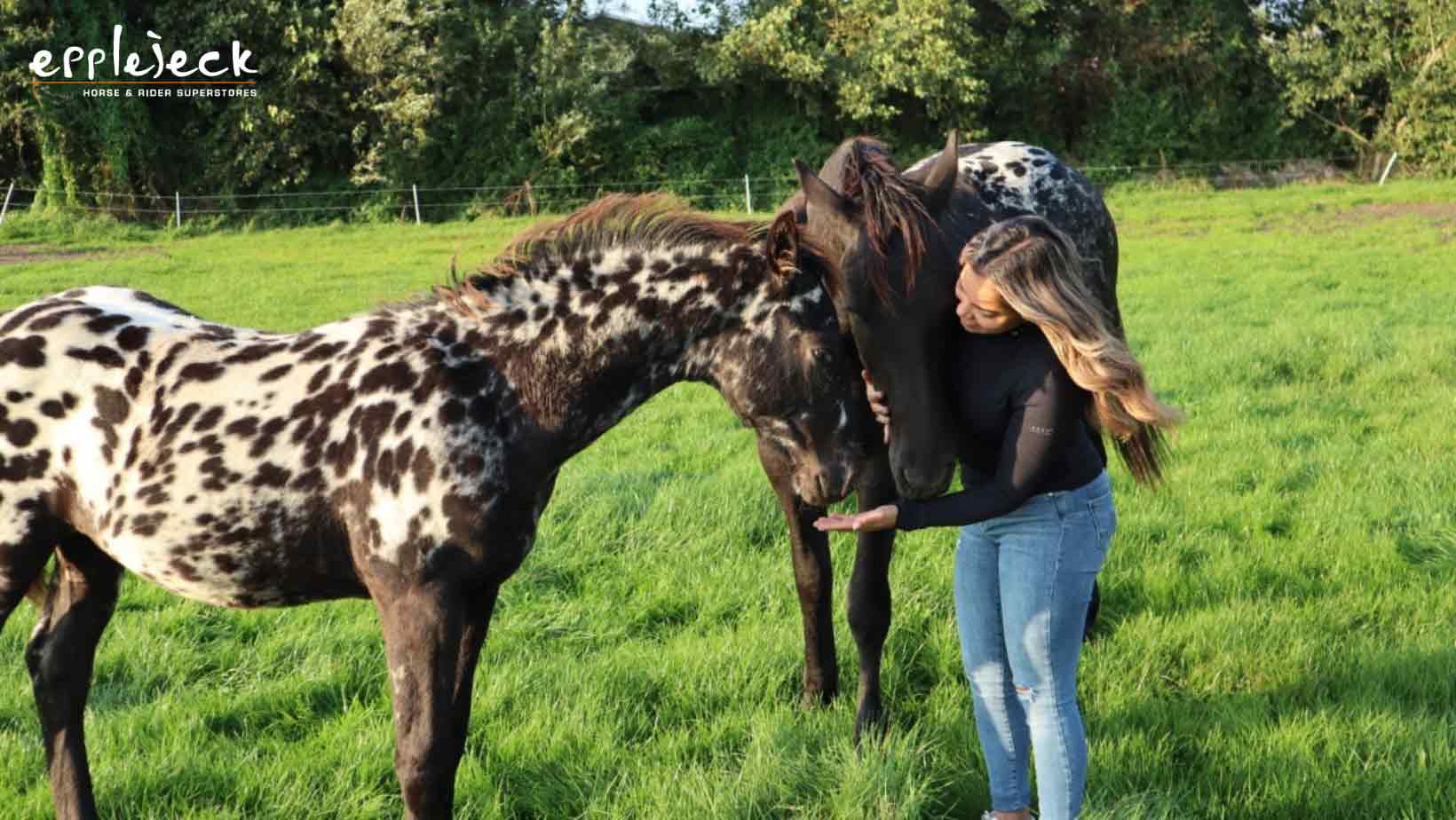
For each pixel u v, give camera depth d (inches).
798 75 1066.1
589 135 1051.3
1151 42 1130.0
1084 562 111.0
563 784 131.6
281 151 1003.3
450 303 116.7
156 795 128.3
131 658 163.2
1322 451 258.1
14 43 930.1
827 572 149.2
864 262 113.7
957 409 113.3
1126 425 105.1
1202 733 138.3
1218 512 218.8
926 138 1137.4
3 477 110.3
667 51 1107.9
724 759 135.8
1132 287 545.6
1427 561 192.1
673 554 203.2
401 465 108.6
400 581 109.2
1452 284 516.1
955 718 144.9
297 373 113.4
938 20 1046.4
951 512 106.0
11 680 156.1
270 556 112.1
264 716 150.5
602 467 264.4
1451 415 285.9
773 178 1074.1
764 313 118.3
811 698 151.5
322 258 727.1
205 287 587.8
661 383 121.6
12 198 985.5
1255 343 374.0
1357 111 1119.0
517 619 177.6
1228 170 1114.1
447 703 108.6
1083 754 111.5
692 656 160.6
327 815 127.9
